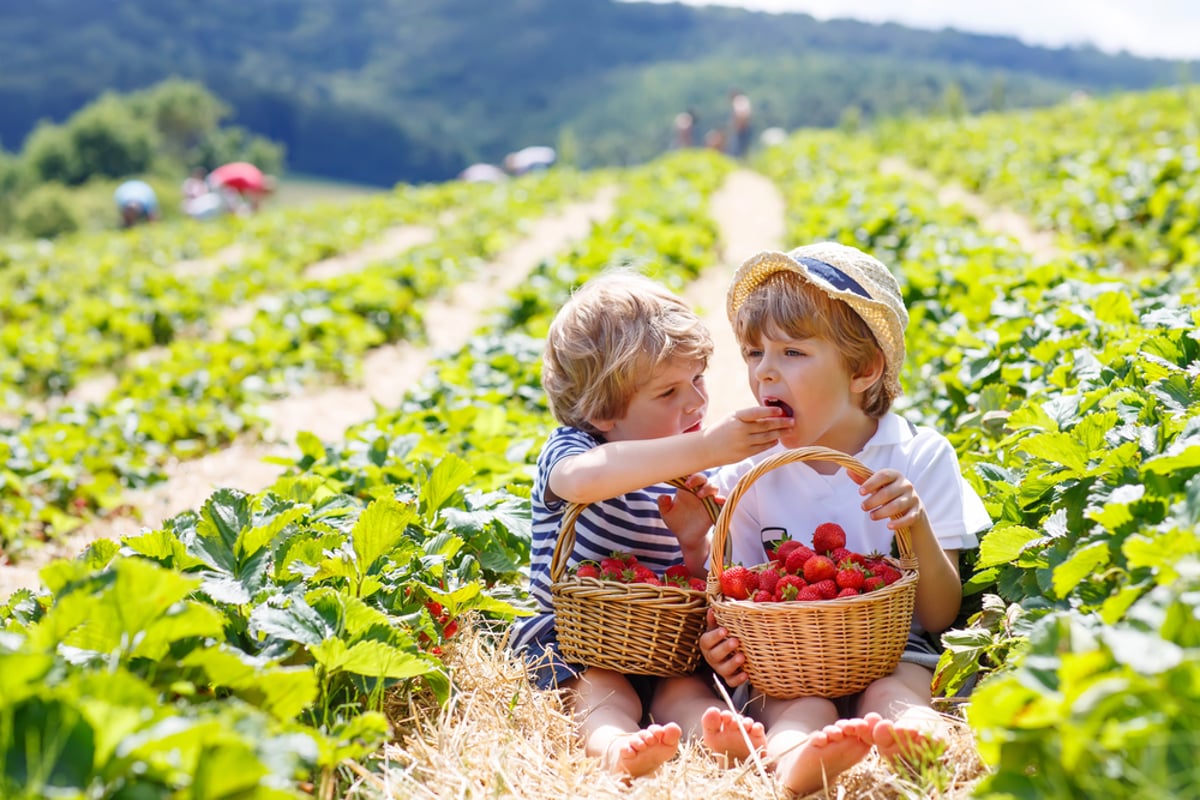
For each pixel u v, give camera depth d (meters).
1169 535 2.07
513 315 10.16
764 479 3.31
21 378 10.90
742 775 2.55
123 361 11.79
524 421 5.70
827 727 2.44
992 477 3.33
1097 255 8.27
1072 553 2.60
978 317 6.23
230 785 1.72
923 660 2.96
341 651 2.54
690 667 3.06
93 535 6.16
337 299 11.15
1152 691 1.67
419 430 5.18
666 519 3.31
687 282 11.72
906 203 12.62
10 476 6.50
